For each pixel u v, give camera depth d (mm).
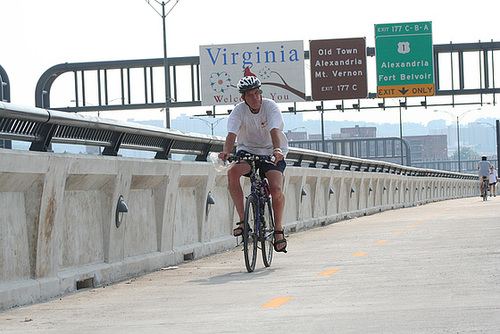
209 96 52906
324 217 22641
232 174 10492
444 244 12938
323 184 23016
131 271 10961
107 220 10438
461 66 53062
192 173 13078
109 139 10578
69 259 9555
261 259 12250
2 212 8242
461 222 18828
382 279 8844
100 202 10422
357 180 27562
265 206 11289
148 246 11750
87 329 6633
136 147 11328
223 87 52812
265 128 10742
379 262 10789
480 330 5520
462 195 68812
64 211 9484
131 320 6996
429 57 50656
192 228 13469
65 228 9508
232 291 8648
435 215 23734
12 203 8445
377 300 7254
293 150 19250
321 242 15516
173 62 53156
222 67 52812
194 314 7102
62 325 6930
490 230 15477
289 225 19109
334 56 51688
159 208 12094
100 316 7383
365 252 12531
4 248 8234
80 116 9359
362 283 8602
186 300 8156
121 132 10680
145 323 6762
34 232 8695
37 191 8688
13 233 8422
